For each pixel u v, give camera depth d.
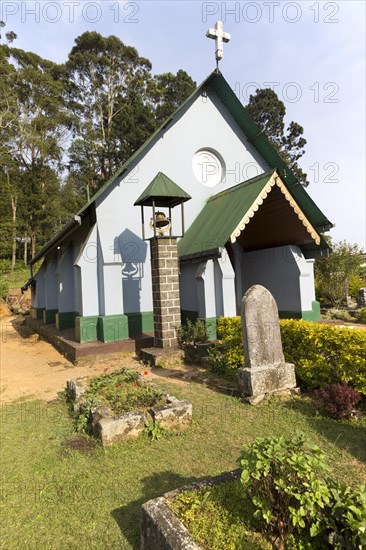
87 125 45.34
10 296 28.88
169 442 4.95
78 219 10.96
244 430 5.22
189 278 11.35
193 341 9.73
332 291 21.09
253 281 13.58
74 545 3.13
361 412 5.56
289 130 42.41
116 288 11.45
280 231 11.74
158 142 13.07
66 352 11.83
